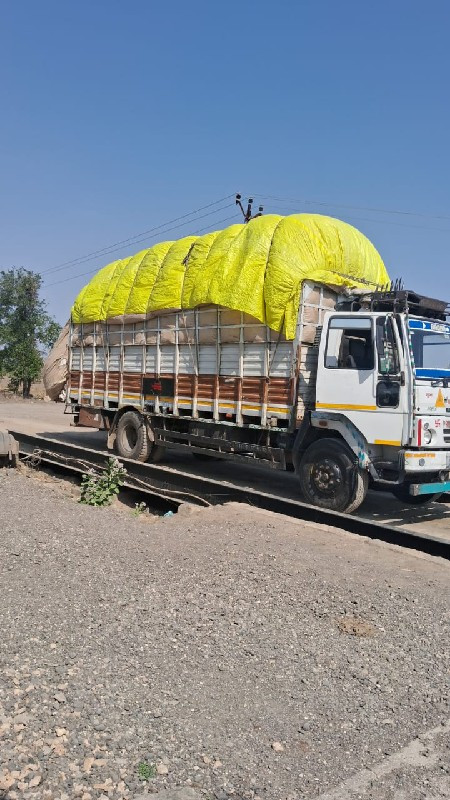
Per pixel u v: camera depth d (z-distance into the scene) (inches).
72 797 110.1
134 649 163.2
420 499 407.8
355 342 366.3
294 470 419.5
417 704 144.4
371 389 355.9
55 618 180.2
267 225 418.6
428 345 360.2
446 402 357.1
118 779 115.0
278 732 131.2
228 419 450.9
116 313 549.0
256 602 197.0
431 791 117.0
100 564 229.6
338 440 373.1
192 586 209.2
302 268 393.4
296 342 393.1
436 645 174.1
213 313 453.7
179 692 144.1
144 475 437.7
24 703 135.5
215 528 284.8
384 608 196.2
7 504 321.7
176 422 510.3
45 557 235.6
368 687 150.5
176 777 116.4
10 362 1504.7
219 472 538.6
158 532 279.9
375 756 125.7
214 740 127.5
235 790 114.0
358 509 406.0
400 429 345.4
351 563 238.5
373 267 436.1
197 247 468.8
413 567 238.4
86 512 315.9
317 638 174.4
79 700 138.0
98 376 592.4
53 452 526.9
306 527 287.7
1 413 1056.8
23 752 119.8
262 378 417.1
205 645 167.2
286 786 116.0
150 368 522.3
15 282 1504.7
